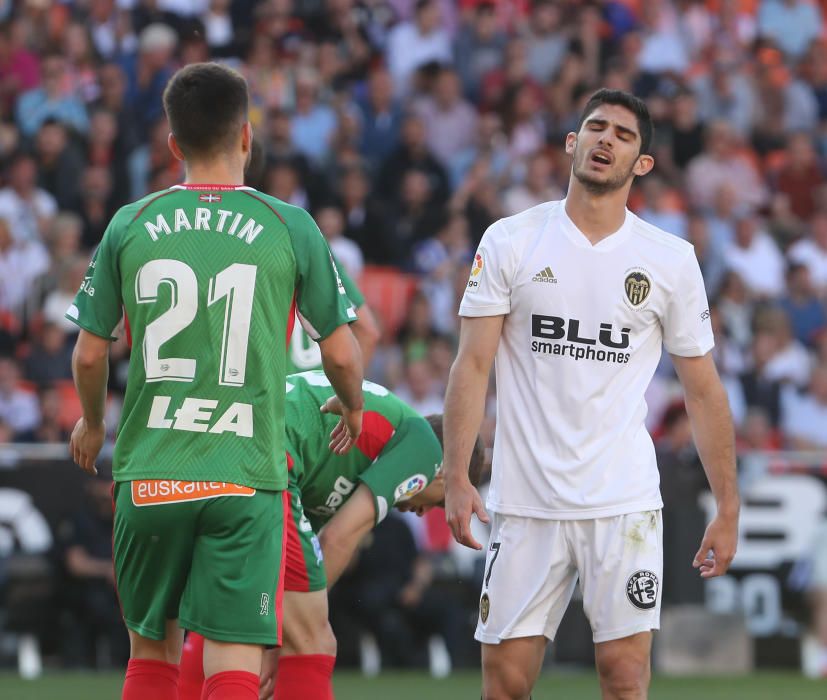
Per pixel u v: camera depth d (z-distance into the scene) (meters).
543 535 14.59
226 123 13.71
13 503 29.59
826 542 32.31
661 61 51.00
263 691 16.59
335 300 13.75
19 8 44.50
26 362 35.44
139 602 13.76
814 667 32.19
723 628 32.03
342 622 31.38
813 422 40.12
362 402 14.33
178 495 13.11
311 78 43.97
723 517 14.93
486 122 44.72
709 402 14.98
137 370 13.32
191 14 45.50
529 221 14.95
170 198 13.54
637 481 14.61
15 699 25.08
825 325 43.28
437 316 39.50
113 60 43.50
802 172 48.31
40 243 38.28
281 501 13.59
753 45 53.28
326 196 41.19
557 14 49.91
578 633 32.06
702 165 46.84
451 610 31.62
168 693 13.92
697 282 14.82
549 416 14.61
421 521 31.86
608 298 14.59
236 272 13.28
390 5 49.06
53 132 39.94
